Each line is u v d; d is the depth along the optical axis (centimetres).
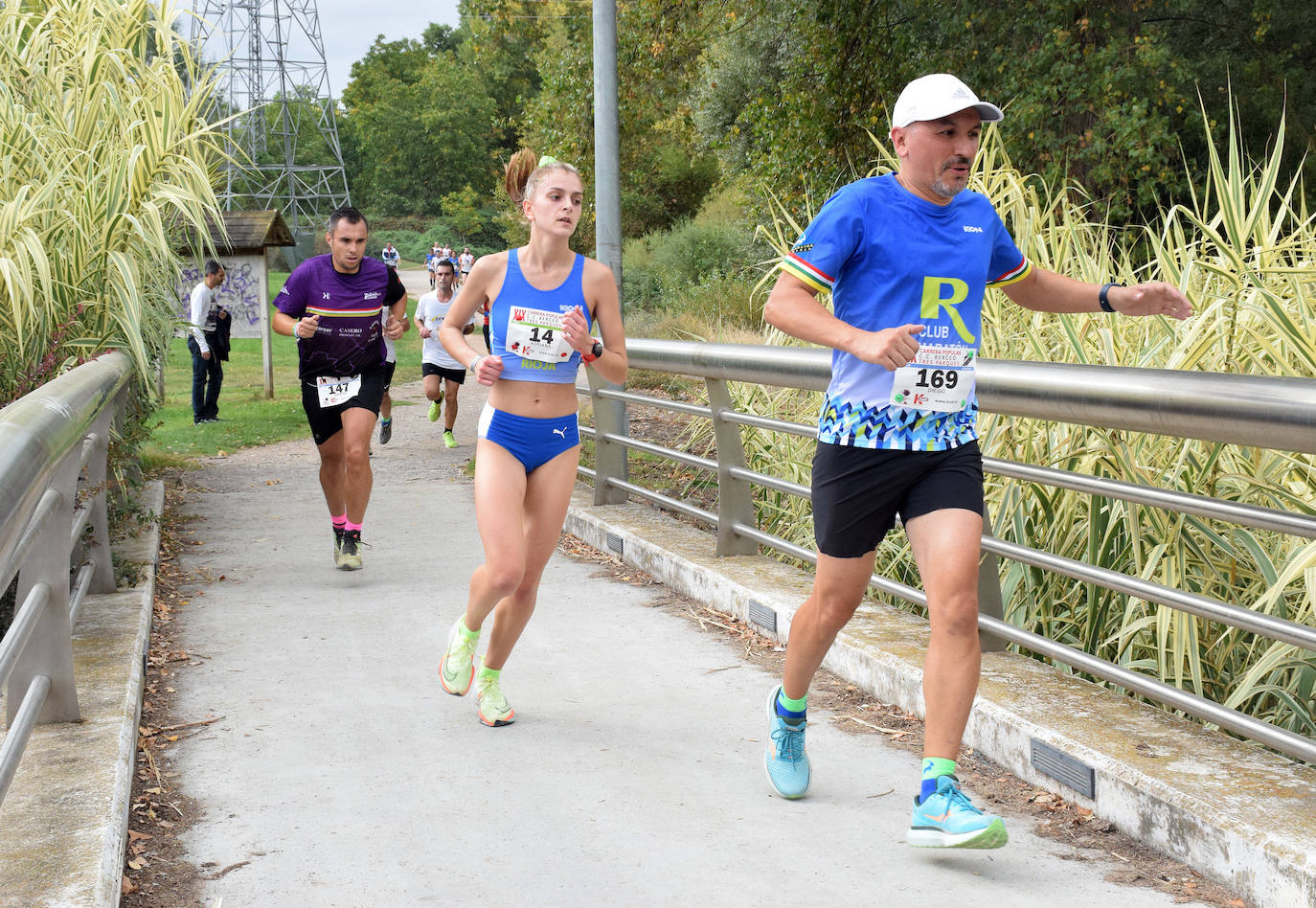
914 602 454
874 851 310
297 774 368
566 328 377
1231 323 397
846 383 303
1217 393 290
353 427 632
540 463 404
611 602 584
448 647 417
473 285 399
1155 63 1363
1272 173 425
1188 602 323
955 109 280
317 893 290
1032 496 453
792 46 1705
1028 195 571
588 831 324
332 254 632
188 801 348
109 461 555
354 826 329
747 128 2088
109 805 304
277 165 7600
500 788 355
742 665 480
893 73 1534
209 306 1395
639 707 430
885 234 291
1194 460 390
